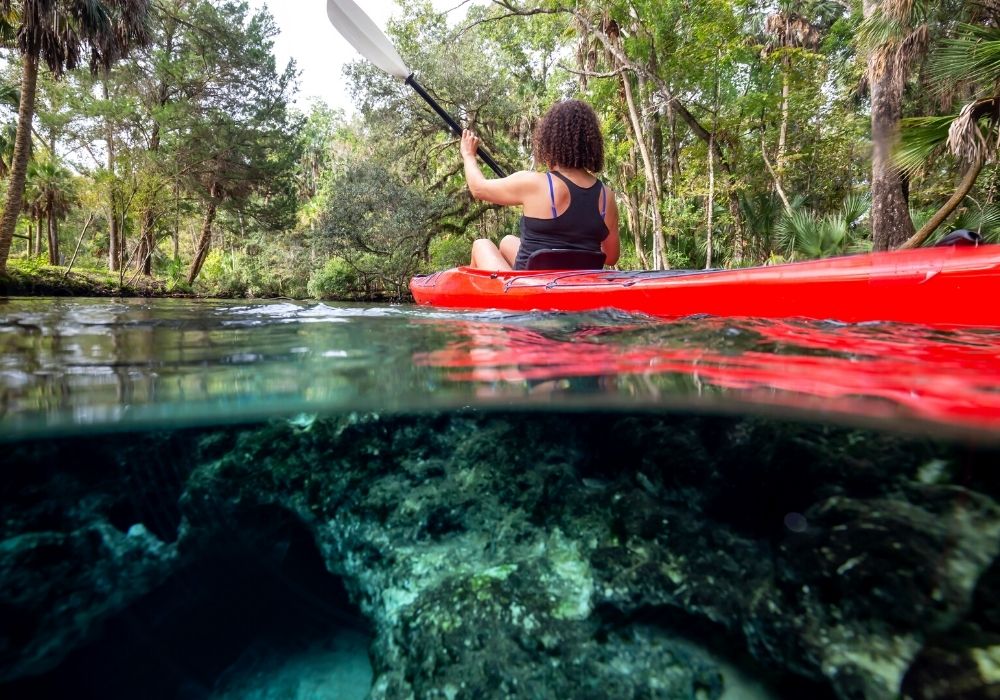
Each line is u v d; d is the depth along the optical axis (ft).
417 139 47.62
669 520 4.34
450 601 4.14
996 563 3.11
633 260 35.09
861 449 3.98
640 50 28.02
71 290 37.55
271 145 58.29
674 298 7.31
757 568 3.77
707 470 4.50
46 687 4.83
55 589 4.82
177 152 53.01
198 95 56.39
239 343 5.69
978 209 23.86
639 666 3.69
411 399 4.60
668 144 37.68
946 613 3.04
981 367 3.75
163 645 5.36
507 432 5.59
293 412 5.17
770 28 39.96
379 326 6.91
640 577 3.94
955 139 15.93
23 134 31.35
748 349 4.61
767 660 3.45
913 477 3.76
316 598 6.05
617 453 5.25
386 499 5.33
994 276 5.25
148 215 54.60
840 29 34.71
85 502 5.20
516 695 3.57
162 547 5.69
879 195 20.49
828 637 3.22
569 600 4.09
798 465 4.09
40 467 4.99
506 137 48.32
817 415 3.84
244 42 54.19
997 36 15.38
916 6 17.66
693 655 3.70
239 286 60.70
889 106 19.35
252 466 5.83
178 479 5.75
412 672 3.87
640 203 35.14
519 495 5.08
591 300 8.09
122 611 5.37
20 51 30.60
